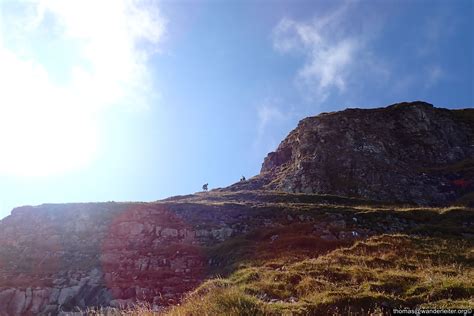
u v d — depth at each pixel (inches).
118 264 1282.0
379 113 2952.8
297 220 1467.8
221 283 691.4
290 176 2529.5
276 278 690.8
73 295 1114.7
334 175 2421.3
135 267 1256.2
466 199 1969.7
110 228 1529.3
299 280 671.1
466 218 1332.4
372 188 2265.0
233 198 2197.3
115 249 1380.4
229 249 1251.8
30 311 1082.7
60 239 1508.4
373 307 502.0
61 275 1224.2
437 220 1355.8
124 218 1585.9
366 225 1347.2
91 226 1561.3
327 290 578.6
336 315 486.9
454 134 2760.8
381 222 1359.5
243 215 1593.3
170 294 1024.2
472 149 2640.3
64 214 1664.6
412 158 2593.5
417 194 2170.3
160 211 1656.0
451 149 2635.3
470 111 3132.4
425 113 2883.9
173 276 1161.4
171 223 1526.8
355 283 624.1
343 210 1507.1
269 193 2225.6
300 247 1141.7
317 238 1184.8
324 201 1987.0
